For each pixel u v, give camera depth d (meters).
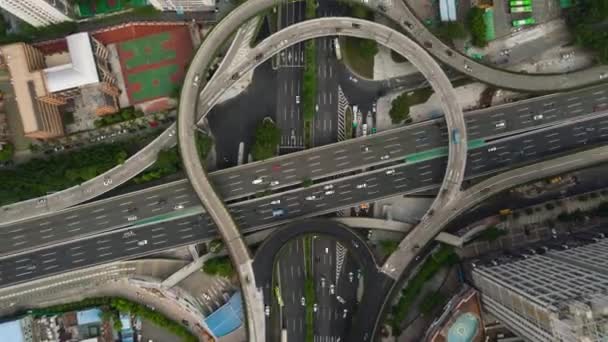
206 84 168.12
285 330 169.75
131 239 171.50
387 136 173.38
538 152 175.75
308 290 170.75
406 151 173.62
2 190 163.12
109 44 170.75
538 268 147.88
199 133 169.00
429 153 173.75
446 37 173.25
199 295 172.75
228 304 169.00
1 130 167.00
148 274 172.75
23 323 165.12
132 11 169.75
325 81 175.38
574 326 108.19
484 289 156.75
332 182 172.62
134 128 171.75
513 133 175.00
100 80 156.38
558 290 125.12
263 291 167.50
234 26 165.38
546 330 118.81
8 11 161.62
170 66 171.62
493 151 175.38
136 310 170.25
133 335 173.50
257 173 171.62
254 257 166.25
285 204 172.88
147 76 171.12
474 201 171.25
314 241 174.62
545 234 175.25
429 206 176.88
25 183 164.38
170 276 167.88
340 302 174.00
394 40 168.25
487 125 174.62
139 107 171.38
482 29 170.75
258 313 165.88
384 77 176.38
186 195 171.25
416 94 176.12
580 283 125.62
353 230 168.12
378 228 173.50
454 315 156.38
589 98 175.25
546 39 177.00
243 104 175.12
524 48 177.75
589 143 176.50
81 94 161.12
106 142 171.62
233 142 175.12
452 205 170.75
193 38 172.00
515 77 171.75
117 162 166.25
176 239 171.88
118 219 170.62
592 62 175.62
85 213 170.38
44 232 170.00
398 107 169.62
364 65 175.38
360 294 174.12
